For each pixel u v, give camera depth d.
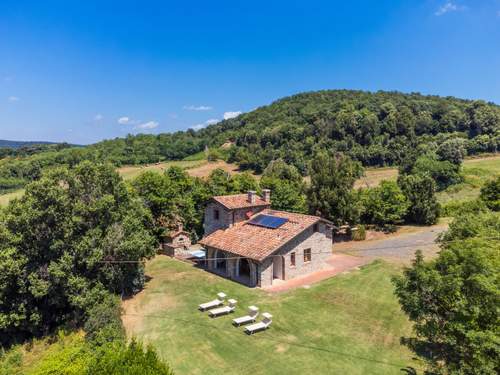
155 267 38.28
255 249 31.48
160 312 27.11
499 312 13.43
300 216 35.22
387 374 18.12
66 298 29.86
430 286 15.02
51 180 29.59
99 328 23.64
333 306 26.25
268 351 20.80
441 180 80.31
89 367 14.73
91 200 31.25
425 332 15.30
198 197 48.84
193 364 19.91
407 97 162.50
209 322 24.75
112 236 30.62
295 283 31.33
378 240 45.09
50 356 20.31
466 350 14.20
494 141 103.56
